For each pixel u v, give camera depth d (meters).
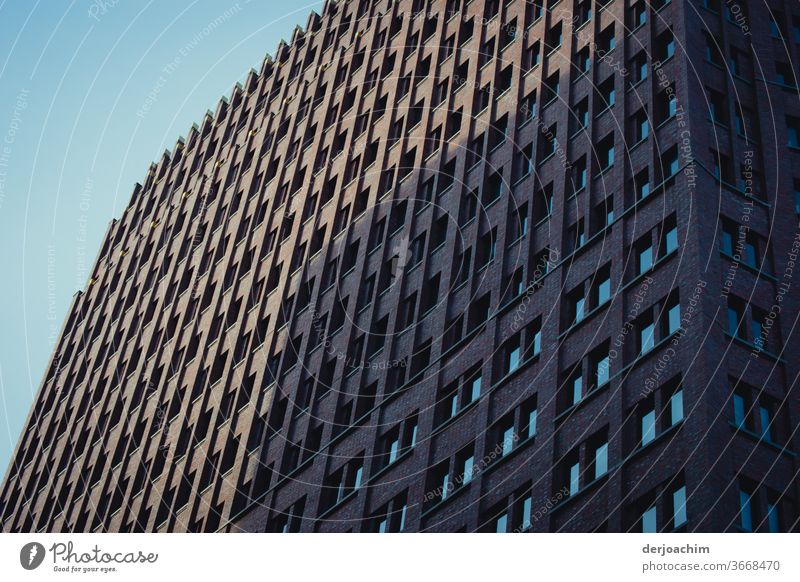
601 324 59.22
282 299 83.69
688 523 49.16
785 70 68.81
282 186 93.44
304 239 86.56
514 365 63.19
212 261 95.75
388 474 65.44
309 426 73.75
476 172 75.06
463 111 79.75
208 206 102.69
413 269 74.69
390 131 85.38
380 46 94.50
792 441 53.12
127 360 98.38
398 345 71.50
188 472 81.81
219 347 87.19
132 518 84.19
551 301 62.97
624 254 60.75
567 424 57.34
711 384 52.47
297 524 70.06
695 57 66.12
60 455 98.25
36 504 97.44
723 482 49.81
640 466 52.69
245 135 104.94
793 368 55.62
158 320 97.94
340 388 73.38
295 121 97.50
